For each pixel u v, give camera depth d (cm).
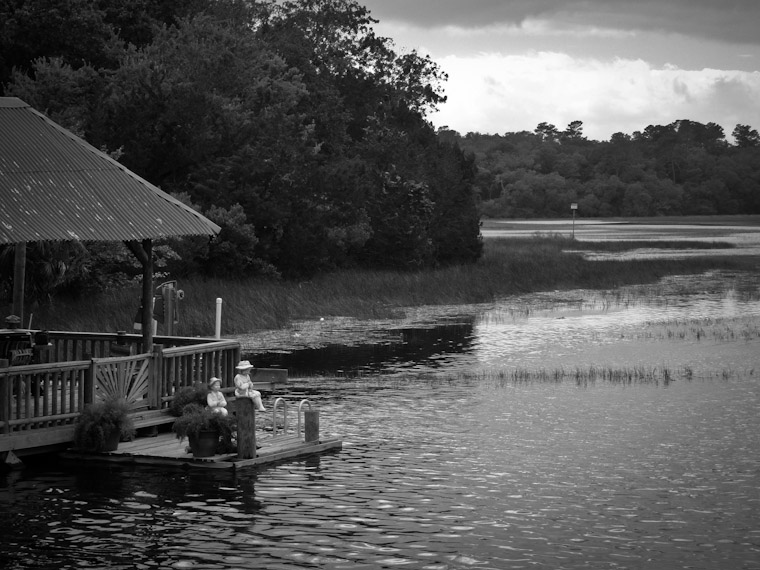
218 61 5584
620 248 9125
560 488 1666
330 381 2758
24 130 1938
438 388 2653
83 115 4709
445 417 2262
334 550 1348
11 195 1773
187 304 3878
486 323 4153
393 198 6231
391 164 6788
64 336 2148
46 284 3344
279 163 5206
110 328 3394
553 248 8294
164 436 1950
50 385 2088
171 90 4894
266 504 1553
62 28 5331
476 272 5834
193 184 4988
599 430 2123
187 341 2172
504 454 1906
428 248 6381
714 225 17162
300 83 6225
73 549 1341
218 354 2086
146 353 1958
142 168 4784
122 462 1791
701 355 3212
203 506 1538
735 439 2034
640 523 1484
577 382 2742
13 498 1567
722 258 7750
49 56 5400
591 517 1509
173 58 5506
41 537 1386
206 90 5325
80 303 3716
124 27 6119
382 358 3178
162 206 1938
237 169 5062
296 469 1777
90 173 1912
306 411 1950
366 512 1520
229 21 6406
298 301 4384
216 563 1294
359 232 5794
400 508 1544
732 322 4072
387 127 7375
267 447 1892
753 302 4909
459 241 6669
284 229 5159
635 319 4234
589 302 4981
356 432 2102
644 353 3272
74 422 1811
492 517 1505
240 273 4806
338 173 5816
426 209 6353
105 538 1385
